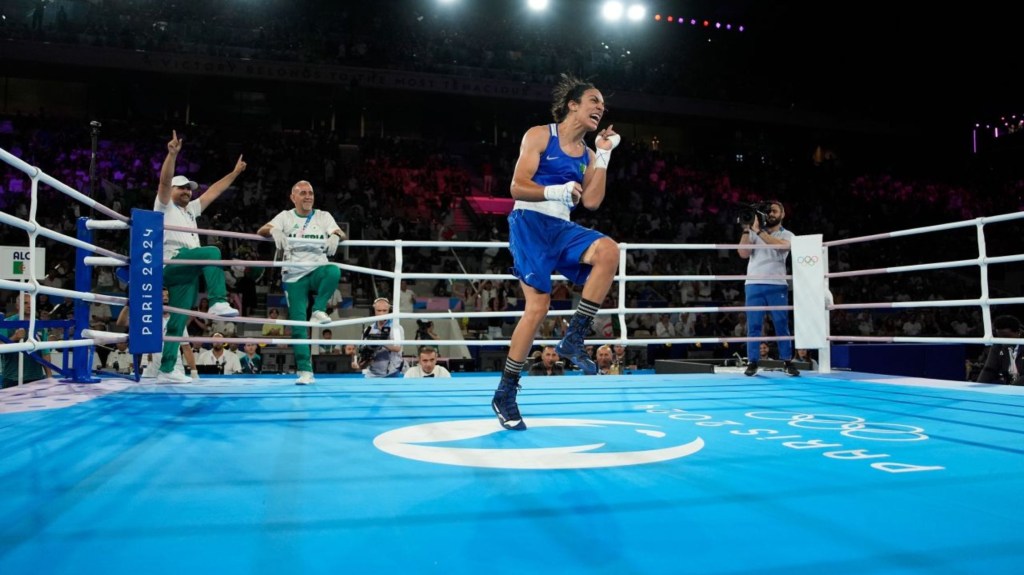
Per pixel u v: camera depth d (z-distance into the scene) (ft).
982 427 9.34
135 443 7.89
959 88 74.13
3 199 51.52
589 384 15.69
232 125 70.85
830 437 8.51
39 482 5.99
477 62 70.79
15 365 20.01
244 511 5.11
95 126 23.38
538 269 9.42
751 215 18.38
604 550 4.30
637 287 51.26
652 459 7.09
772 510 5.20
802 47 76.28
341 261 49.83
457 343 15.64
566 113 9.87
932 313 52.70
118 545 4.34
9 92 64.54
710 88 74.59
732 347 42.06
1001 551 4.29
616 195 68.64
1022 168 76.33
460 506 5.27
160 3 65.62
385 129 75.41
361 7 72.43
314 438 8.27
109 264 14.48
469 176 71.92
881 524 4.86
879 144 84.07
